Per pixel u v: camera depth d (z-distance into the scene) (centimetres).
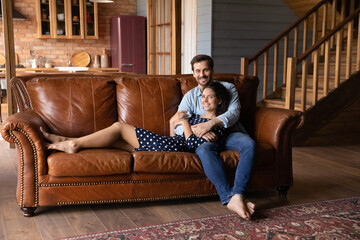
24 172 239
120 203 272
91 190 246
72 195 245
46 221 240
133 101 300
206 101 276
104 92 297
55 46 805
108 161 242
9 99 466
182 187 259
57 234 221
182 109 291
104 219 243
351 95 486
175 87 312
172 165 251
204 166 249
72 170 238
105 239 213
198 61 284
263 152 269
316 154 429
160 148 264
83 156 241
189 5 623
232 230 225
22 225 233
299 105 475
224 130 275
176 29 506
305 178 337
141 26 803
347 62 477
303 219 242
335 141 486
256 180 275
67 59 814
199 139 264
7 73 461
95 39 838
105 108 295
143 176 252
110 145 267
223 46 586
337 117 483
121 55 793
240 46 597
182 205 270
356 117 494
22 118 242
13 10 748
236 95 291
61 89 289
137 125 298
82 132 287
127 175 250
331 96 473
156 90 306
